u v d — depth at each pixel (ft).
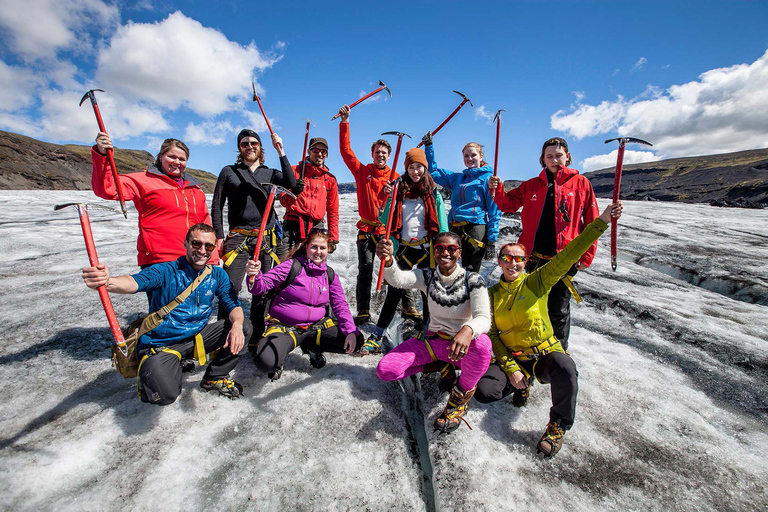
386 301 10.46
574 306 13.84
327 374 9.13
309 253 9.05
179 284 7.60
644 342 11.15
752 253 20.74
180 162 8.78
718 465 6.67
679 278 18.12
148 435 6.85
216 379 7.88
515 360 7.99
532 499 5.94
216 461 6.41
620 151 7.23
